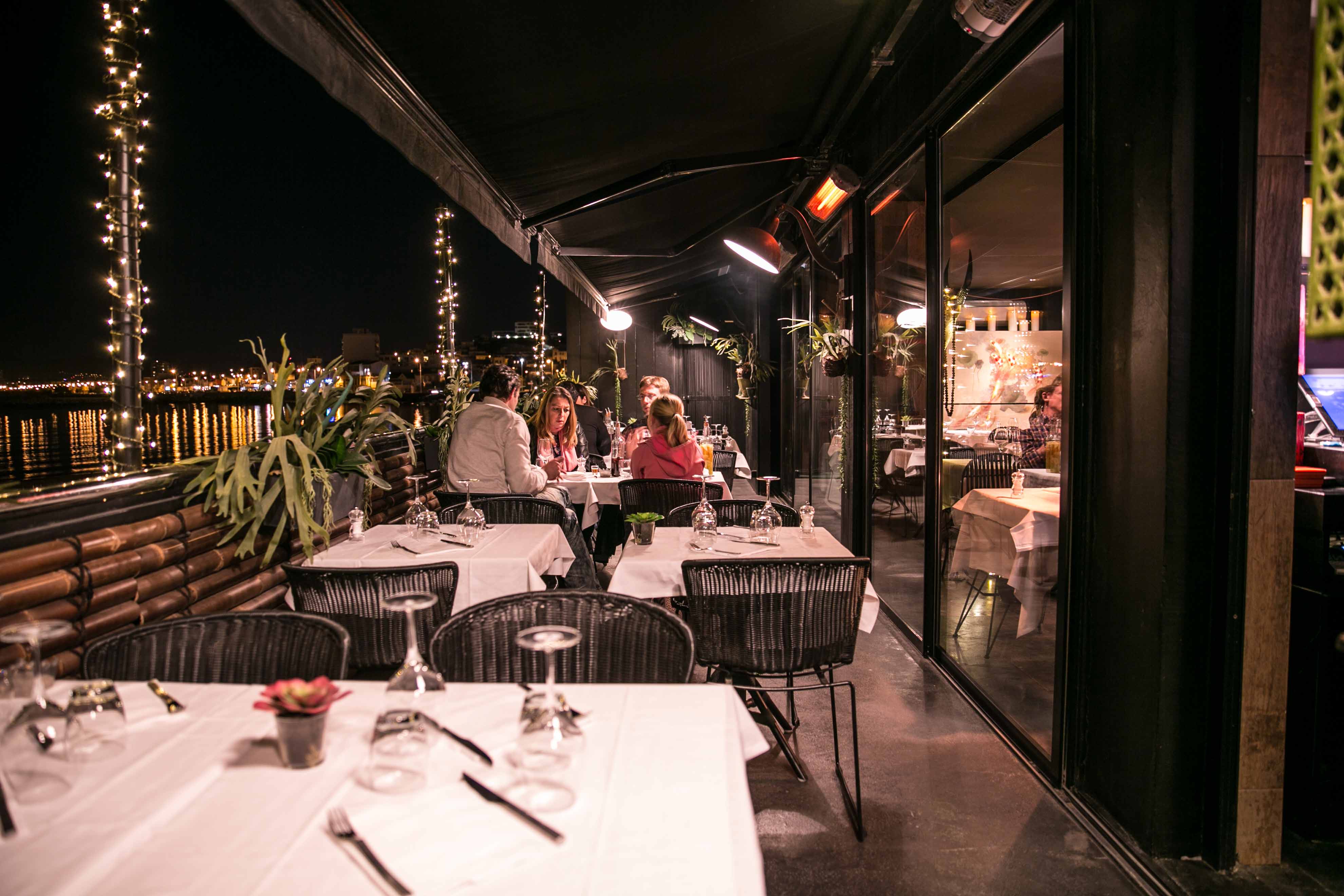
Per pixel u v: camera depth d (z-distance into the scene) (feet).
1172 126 6.94
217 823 3.53
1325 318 4.06
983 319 22.30
